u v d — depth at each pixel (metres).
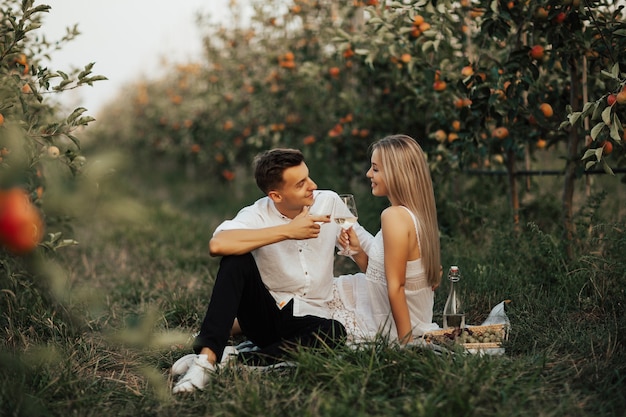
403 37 4.18
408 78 4.79
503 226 4.15
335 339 2.70
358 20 5.65
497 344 2.74
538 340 2.81
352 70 5.85
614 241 3.44
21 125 3.02
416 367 2.41
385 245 2.71
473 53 4.46
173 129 10.54
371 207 5.22
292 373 2.57
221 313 2.61
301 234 2.64
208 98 8.41
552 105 3.94
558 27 3.46
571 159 3.85
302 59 6.41
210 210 8.34
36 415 2.23
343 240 2.96
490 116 3.92
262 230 2.64
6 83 2.98
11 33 3.25
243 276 2.67
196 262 5.18
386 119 5.39
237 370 2.60
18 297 3.34
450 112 4.43
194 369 2.52
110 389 2.57
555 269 3.58
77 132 3.66
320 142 6.38
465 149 4.18
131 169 12.10
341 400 2.25
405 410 2.13
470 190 5.27
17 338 3.04
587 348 2.65
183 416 2.30
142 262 5.30
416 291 2.81
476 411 2.10
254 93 7.19
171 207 8.44
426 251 2.75
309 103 6.55
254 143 7.43
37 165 3.17
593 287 3.28
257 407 2.21
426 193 2.77
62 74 3.08
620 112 3.24
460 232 4.64
